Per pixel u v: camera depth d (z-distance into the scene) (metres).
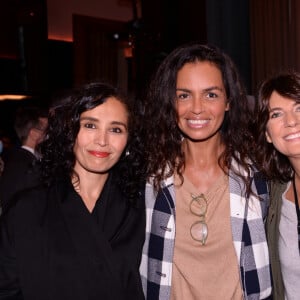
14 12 7.69
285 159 1.93
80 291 1.61
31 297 1.59
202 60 1.90
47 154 1.72
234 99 1.98
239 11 5.71
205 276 1.90
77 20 8.70
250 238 1.90
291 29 5.26
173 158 2.00
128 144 1.86
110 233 1.72
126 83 9.26
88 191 1.75
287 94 1.76
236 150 1.99
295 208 1.84
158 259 1.91
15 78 7.79
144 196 1.96
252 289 1.88
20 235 1.61
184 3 5.94
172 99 1.96
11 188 3.00
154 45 5.69
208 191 1.95
